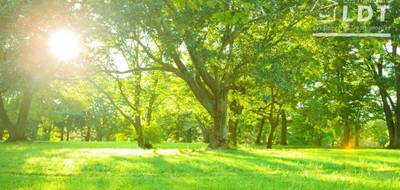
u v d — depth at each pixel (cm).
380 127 7644
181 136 8431
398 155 2588
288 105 4569
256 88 3912
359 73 4950
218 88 3053
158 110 4531
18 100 5516
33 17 1736
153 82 4112
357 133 5869
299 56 2867
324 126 5138
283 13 2666
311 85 4553
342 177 1362
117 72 2998
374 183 1188
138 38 2869
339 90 4922
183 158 2122
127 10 2184
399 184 1177
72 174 1487
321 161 2020
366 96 5153
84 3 2092
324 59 3159
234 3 879
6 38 1773
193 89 3114
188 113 5091
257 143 5516
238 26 2691
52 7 1778
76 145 4316
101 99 4266
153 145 4478
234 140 4844
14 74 2269
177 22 2309
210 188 1091
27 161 1877
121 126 7594
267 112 4684
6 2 1585
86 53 2692
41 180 1259
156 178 1327
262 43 2823
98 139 9925
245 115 4659
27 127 7975
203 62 2816
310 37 2866
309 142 7825
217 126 3120
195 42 2583
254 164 1833
